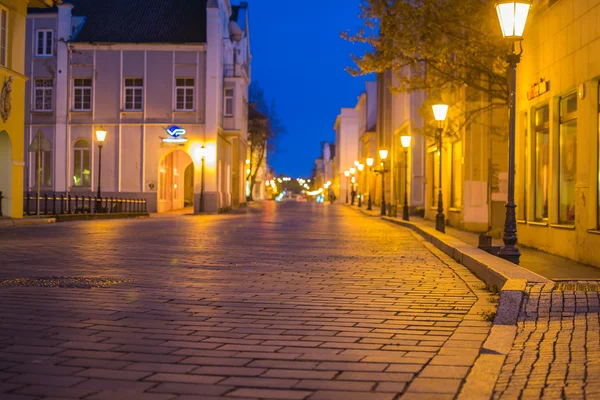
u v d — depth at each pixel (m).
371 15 18.20
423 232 22.39
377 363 5.47
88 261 12.72
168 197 49.06
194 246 16.58
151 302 8.27
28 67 45.12
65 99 44.97
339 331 6.74
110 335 6.39
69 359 5.47
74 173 45.16
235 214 43.66
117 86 45.00
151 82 44.94
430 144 35.38
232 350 5.88
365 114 83.38
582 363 5.40
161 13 46.50
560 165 15.61
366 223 32.34
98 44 44.81
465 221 26.41
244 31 60.62
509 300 7.85
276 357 5.64
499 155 26.12
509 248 12.02
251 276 10.91
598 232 12.75
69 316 7.27
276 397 4.53
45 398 4.43
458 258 13.67
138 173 44.91
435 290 9.59
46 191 44.94
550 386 4.77
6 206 25.55
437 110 21.47
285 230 24.70
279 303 8.35
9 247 15.39
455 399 4.51
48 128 45.00
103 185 44.88
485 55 18.19
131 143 45.03
